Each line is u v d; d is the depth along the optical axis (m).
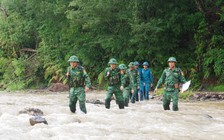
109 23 29.66
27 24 37.72
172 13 26.53
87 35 31.88
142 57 27.89
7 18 39.03
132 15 28.12
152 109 13.88
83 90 11.92
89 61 31.77
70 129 8.56
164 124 9.83
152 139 7.69
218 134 8.48
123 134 8.21
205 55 25.39
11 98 21.44
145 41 26.92
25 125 9.12
